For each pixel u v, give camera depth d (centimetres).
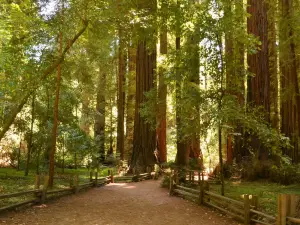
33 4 1204
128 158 2473
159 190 1448
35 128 2100
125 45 1323
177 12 1077
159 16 1151
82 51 1634
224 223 821
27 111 1914
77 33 1288
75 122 2123
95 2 1156
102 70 2628
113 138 3247
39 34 1178
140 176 1845
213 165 2272
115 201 1141
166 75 1076
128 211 966
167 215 916
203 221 845
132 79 2548
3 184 1355
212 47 993
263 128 969
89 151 2214
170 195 1285
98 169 2242
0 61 1173
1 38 1223
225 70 1002
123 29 1221
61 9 1154
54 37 1239
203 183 1073
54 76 1447
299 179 1427
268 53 1694
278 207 661
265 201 1051
